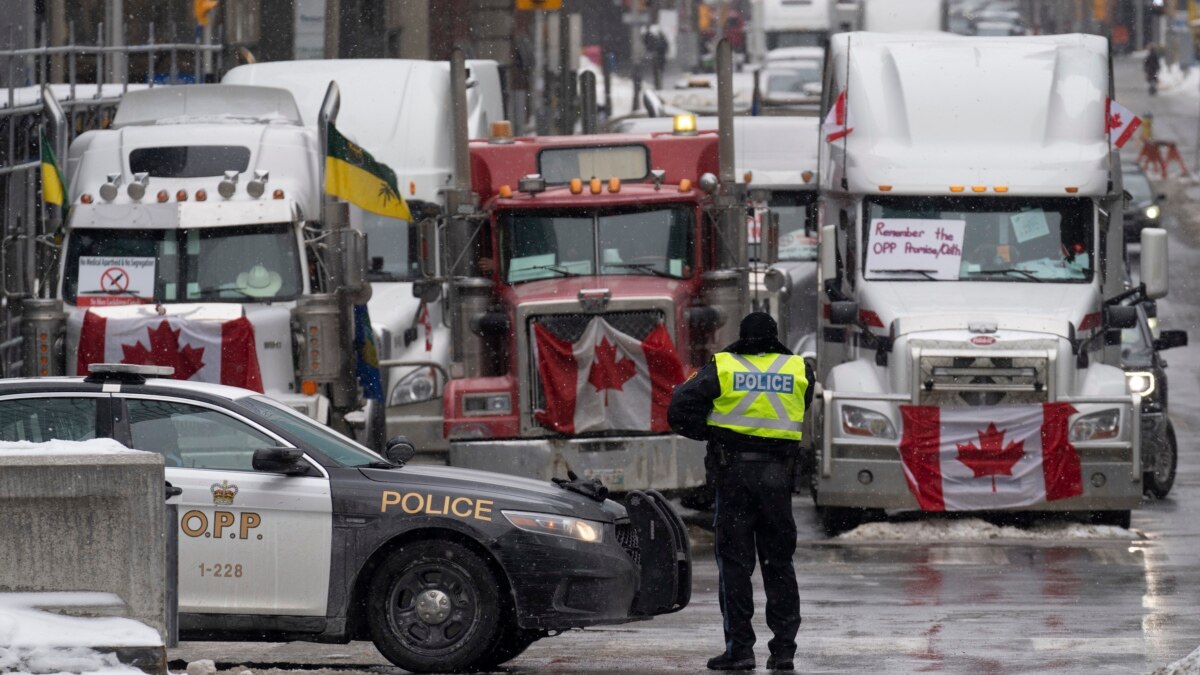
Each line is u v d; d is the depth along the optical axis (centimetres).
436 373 7200
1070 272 6675
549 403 6253
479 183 6694
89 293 6147
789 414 3766
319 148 6525
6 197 7675
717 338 6481
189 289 6141
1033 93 6812
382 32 13600
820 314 7112
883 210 6762
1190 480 8138
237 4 11388
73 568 3108
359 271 6122
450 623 3678
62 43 10331
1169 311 14325
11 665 3023
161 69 11319
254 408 3847
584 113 9950
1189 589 5094
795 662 3825
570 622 3716
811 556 5941
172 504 3309
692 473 6259
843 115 6912
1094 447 6297
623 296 6250
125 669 3059
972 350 6316
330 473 3719
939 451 6331
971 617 4541
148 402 3762
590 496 3934
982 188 6650
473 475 3866
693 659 3944
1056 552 6006
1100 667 3712
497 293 6525
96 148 6406
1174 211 19275
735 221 6519
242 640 3722
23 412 3741
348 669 3859
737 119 9250
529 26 17250
